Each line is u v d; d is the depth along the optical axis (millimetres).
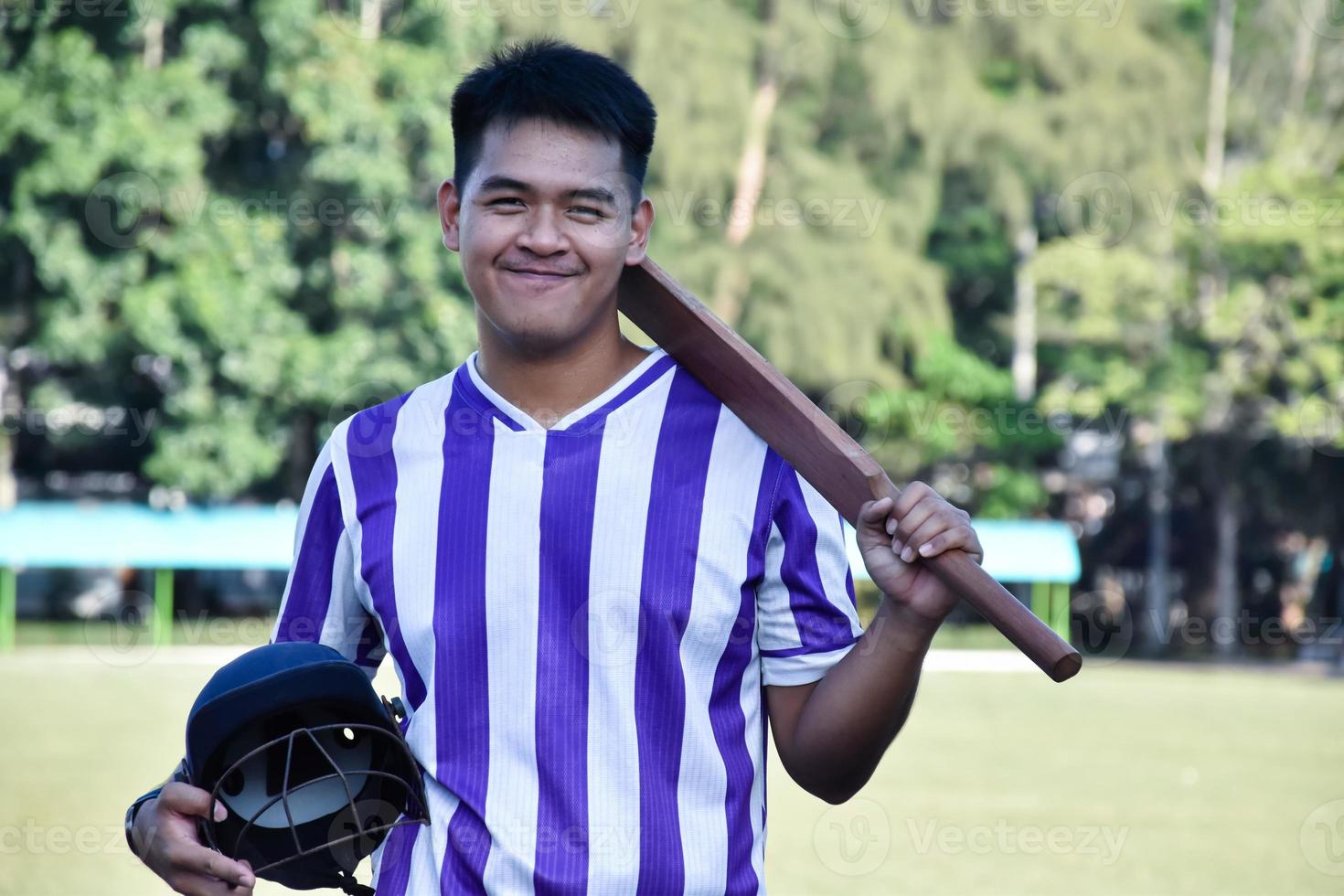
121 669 25422
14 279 29391
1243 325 33875
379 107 28000
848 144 34594
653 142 2770
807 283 32562
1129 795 12547
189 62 27938
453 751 2604
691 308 2752
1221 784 13438
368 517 2746
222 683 2535
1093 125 34500
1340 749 16562
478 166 2684
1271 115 37562
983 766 14312
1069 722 19328
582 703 2584
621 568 2621
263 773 2557
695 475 2699
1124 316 34656
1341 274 33156
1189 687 26672
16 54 27359
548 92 2654
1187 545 39750
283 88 27578
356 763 2592
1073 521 39906
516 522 2646
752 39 33406
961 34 35156
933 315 34375
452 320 28375
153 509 30625
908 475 36062
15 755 13812
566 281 2662
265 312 28203
